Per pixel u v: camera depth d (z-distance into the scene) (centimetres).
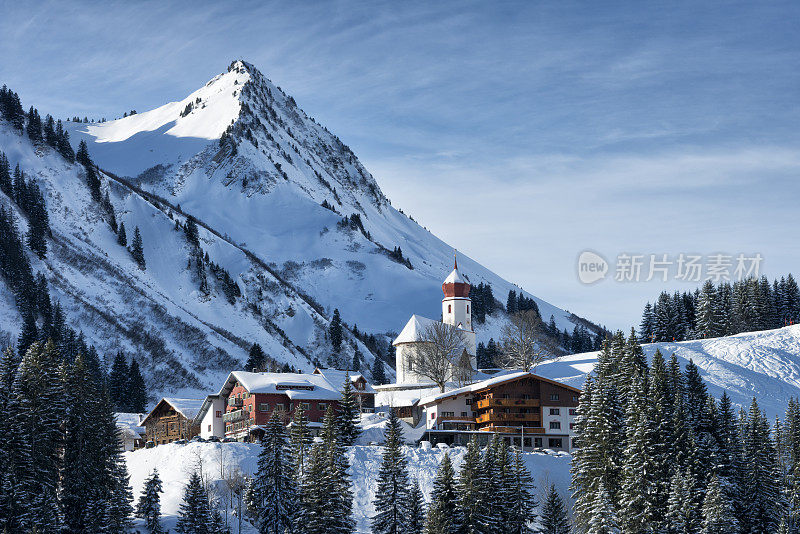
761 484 7912
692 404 8662
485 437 10850
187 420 13450
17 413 7912
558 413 11469
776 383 13662
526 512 7600
